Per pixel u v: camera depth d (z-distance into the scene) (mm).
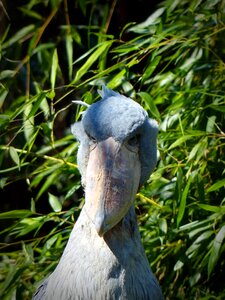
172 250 5848
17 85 6867
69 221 5957
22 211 5504
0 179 5691
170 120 5754
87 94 5555
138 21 7582
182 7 6301
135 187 4242
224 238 5730
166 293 6090
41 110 6117
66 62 7500
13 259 6156
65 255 4359
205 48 6059
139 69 6945
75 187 5859
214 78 6156
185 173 5727
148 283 4328
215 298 5875
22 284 5727
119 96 4418
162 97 6094
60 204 5691
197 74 6289
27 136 5504
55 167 5730
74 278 4254
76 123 4414
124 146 4211
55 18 7234
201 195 5527
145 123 4281
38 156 5727
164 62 6863
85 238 4258
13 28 6996
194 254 5770
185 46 6051
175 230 5656
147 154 4324
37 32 5453
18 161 5406
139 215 6105
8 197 8484
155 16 6043
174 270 5637
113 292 4191
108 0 7098
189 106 5863
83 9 5781
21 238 7637
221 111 5641
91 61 5645
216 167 5941
